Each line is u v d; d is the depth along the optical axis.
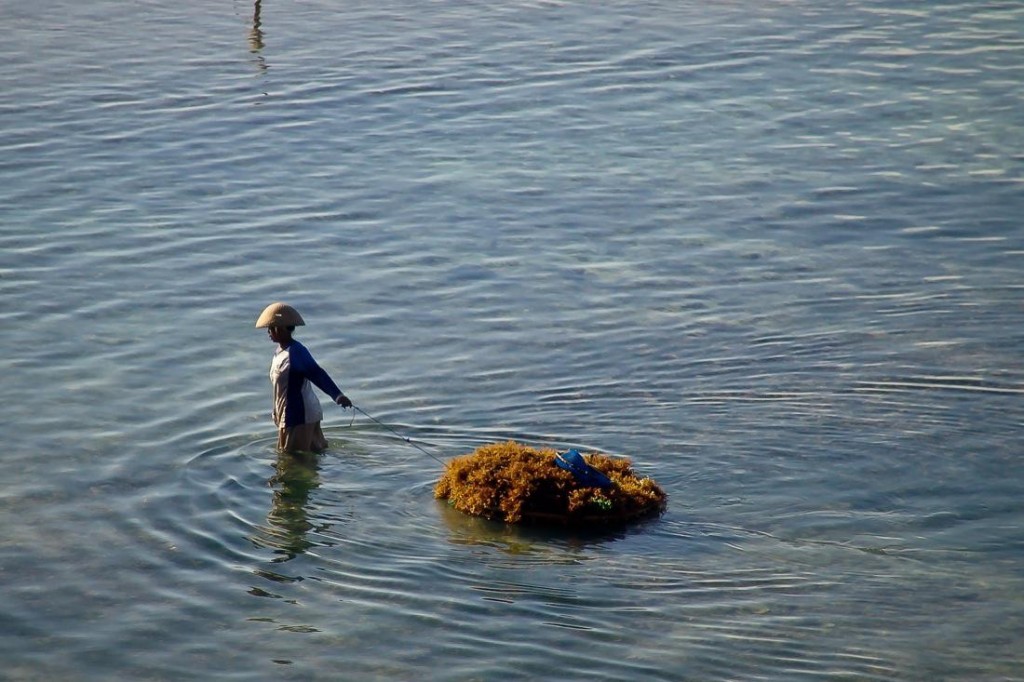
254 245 72.19
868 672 36.69
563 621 39.34
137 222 74.81
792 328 61.97
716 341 60.69
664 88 98.56
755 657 37.47
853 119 92.00
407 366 58.62
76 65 102.94
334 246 72.25
